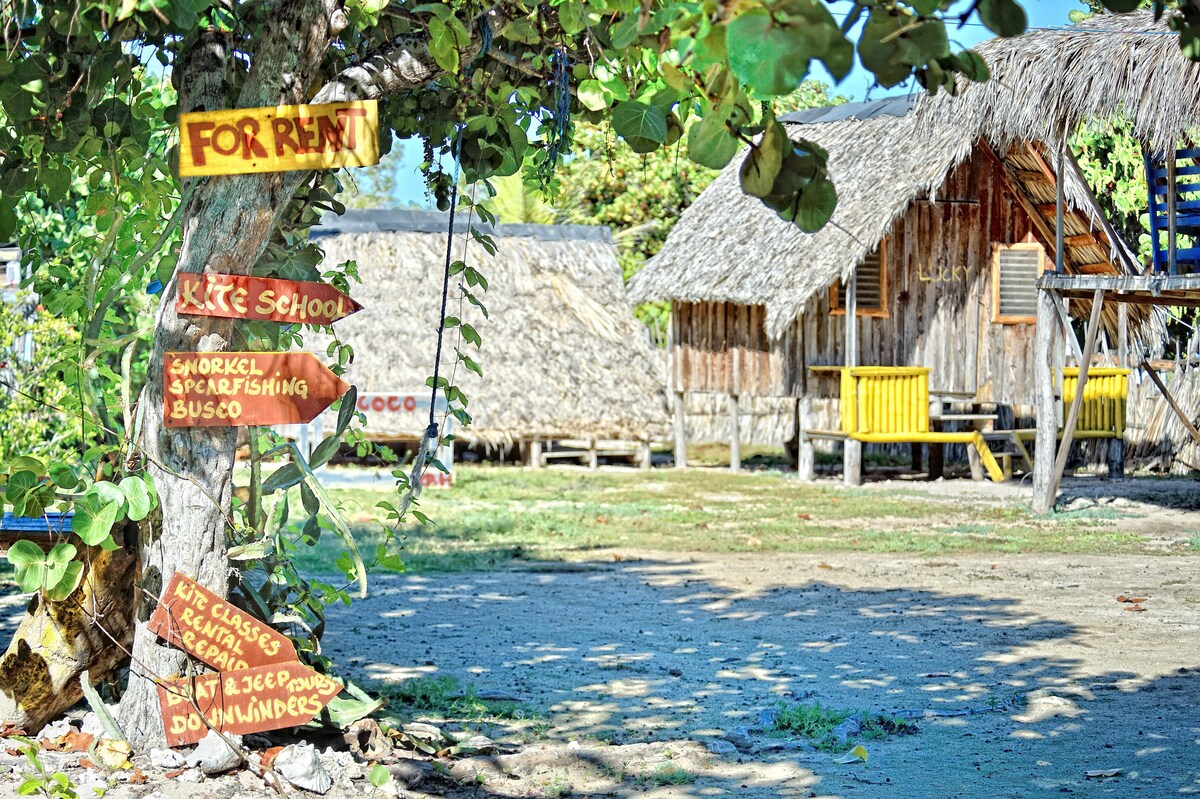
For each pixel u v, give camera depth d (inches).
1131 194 956.0
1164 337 930.7
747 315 960.3
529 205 1348.4
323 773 190.2
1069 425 673.0
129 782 177.9
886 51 102.7
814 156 118.0
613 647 344.8
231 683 191.0
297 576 217.6
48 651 205.5
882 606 409.4
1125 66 546.6
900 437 861.2
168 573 191.5
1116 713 264.2
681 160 1317.7
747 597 431.2
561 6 153.5
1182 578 463.8
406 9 188.7
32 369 488.1
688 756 231.5
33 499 176.6
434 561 510.9
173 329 188.4
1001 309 945.5
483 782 213.0
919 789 211.9
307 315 192.9
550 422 951.0
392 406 914.1
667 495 797.2
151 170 217.2
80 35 168.9
